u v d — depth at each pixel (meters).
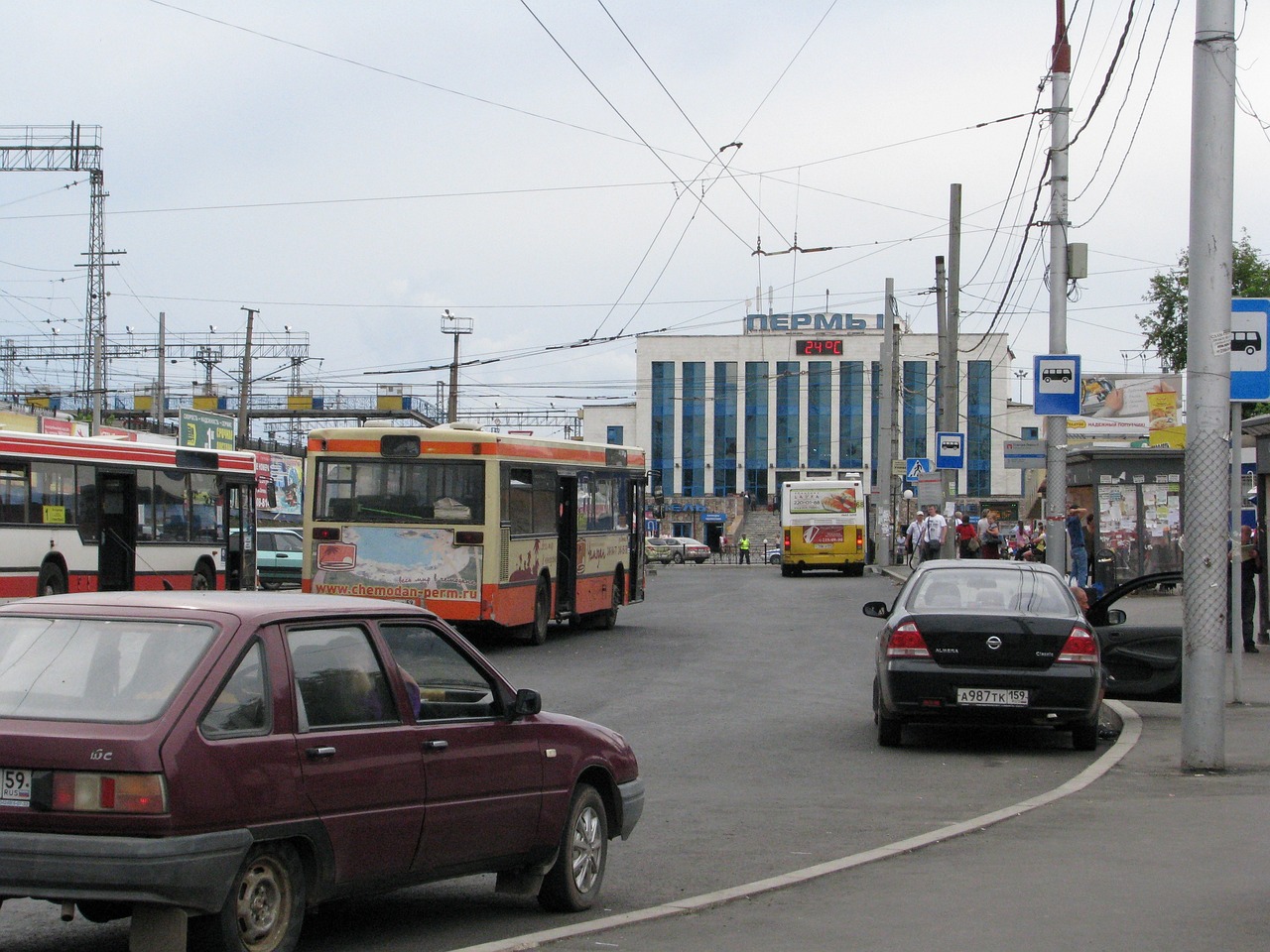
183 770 5.47
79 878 5.34
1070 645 12.59
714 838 9.33
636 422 102.56
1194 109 11.32
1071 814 9.73
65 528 23.42
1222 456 11.32
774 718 15.38
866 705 16.50
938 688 12.59
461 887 8.10
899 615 13.09
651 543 80.19
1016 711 12.55
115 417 71.44
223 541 29.14
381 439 20.97
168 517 26.89
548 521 23.22
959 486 96.88
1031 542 36.03
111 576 25.23
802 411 100.69
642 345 102.12
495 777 6.95
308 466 21.16
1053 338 21.06
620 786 7.91
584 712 15.67
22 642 5.96
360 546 20.89
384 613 6.73
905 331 98.44
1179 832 9.05
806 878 7.93
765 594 38.69
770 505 100.44
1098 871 7.99
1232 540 15.34
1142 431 47.50
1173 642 14.67
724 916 7.11
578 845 7.49
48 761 5.44
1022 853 8.52
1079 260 21.00
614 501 26.67
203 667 5.75
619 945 6.53
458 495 20.88
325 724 6.18
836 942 6.56
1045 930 6.70
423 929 6.98
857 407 100.25
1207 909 7.05
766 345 101.06
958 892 7.54
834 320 101.12
